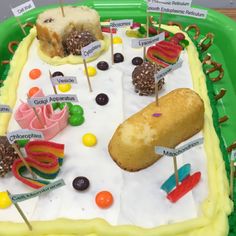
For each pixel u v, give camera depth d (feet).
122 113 0.95
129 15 1.35
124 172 0.83
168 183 0.80
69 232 0.75
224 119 1.03
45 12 1.14
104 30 1.21
